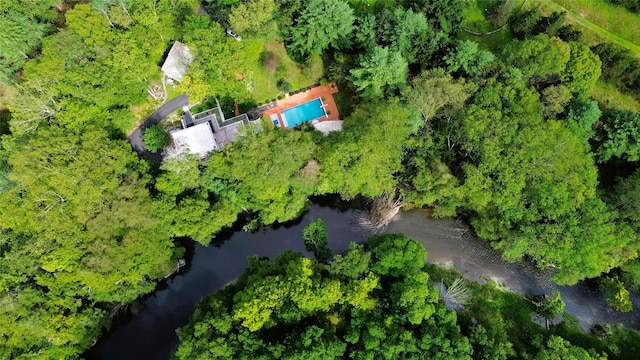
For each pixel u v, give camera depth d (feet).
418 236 262.26
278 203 238.68
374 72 243.60
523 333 237.45
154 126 261.24
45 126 230.27
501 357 213.87
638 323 246.06
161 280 255.91
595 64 249.55
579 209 230.27
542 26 275.39
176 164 229.66
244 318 208.13
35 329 210.18
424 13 268.82
